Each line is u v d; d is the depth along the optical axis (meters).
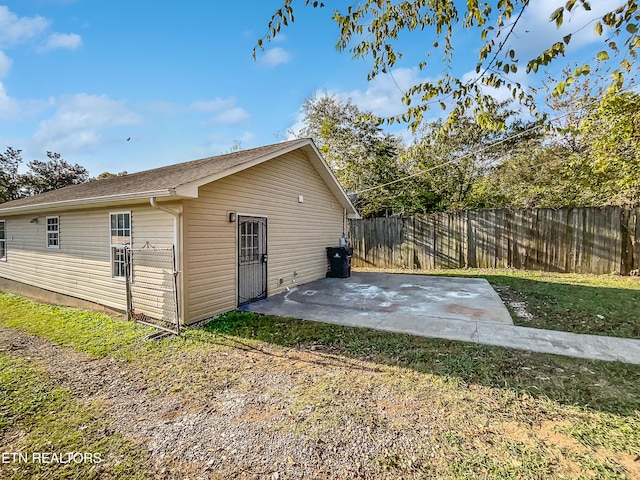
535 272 9.84
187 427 2.58
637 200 9.39
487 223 10.69
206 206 5.60
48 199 8.47
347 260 9.80
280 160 7.73
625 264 9.05
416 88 3.82
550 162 12.80
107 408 2.88
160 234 5.45
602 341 4.26
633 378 3.24
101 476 2.07
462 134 14.10
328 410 2.76
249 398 3.00
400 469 2.08
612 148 8.71
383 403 2.86
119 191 5.90
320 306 6.34
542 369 3.46
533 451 2.21
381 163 15.07
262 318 5.55
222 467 2.13
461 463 2.11
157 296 5.53
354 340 4.44
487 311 5.77
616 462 2.10
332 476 2.04
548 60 2.47
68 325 5.43
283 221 7.88
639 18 2.04
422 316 5.54
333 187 9.96
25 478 2.05
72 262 7.34
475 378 3.28
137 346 4.36
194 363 3.80
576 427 2.46
